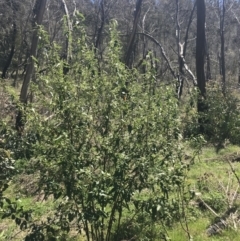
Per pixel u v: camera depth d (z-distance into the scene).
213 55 49.88
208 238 5.48
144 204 4.47
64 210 4.40
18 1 31.42
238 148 12.55
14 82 28.75
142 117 4.58
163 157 4.69
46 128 4.44
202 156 11.34
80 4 37.09
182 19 42.25
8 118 7.98
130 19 37.16
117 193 4.28
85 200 4.32
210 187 7.65
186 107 5.49
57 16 33.84
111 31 4.86
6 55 39.22
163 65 39.69
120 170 4.27
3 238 5.89
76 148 4.45
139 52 43.50
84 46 4.80
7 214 4.22
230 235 5.45
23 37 34.31
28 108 4.55
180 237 5.50
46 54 4.66
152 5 38.12
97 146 4.52
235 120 13.84
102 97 4.65
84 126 4.48
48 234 4.40
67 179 4.15
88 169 4.25
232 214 5.97
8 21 33.88
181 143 4.91
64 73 4.79
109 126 4.65
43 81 4.60
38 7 14.21
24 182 7.76
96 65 4.80
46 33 4.71
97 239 4.74
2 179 4.12
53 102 4.47
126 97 4.73
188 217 6.07
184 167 4.84
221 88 15.55
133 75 4.95
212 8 40.50
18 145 4.37
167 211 4.82
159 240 5.46
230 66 48.56
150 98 4.75
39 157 4.33
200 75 16.38
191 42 44.88
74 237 5.29
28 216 4.33
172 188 4.74
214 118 13.95
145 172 4.35
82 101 4.54
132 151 4.52
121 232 5.31
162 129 4.71
